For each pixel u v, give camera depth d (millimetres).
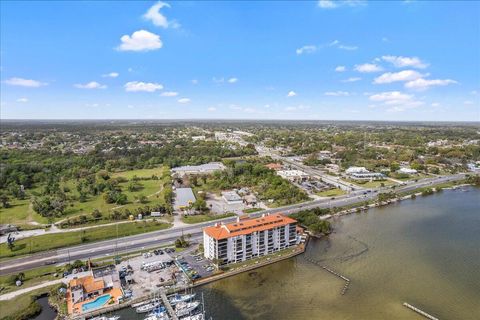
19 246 169875
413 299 124250
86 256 159500
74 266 145125
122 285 132000
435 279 139000
